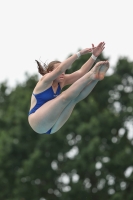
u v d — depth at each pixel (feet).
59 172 370.73
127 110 401.90
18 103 397.39
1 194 370.12
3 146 373.81
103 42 121.49
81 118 383.65
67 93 114.11
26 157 377.71
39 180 371.15
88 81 112.98
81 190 356.18
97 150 355.77
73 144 376.68
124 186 367.66
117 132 392.27
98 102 411.95
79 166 357.61
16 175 368.68
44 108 117.60
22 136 376.68
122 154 363.35
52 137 370.12
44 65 125.18
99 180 365.61
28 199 363.15
